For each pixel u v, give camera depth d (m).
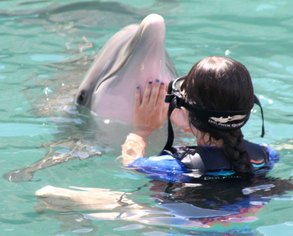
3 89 17.17
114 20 22.39
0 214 11.68
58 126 15.18
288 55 19.28
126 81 14.61
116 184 12.51
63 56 19.45
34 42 20.44
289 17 22.34
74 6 23.67
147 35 13.90
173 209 11.52
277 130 14.84
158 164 12.20
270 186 11.96
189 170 11.91
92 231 11.04
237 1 23.73
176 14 22.77
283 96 16.61
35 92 16.98
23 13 22.98
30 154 14.00
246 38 20.61
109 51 15.43
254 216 11.27
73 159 13.70
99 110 15.12
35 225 11.30
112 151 13.97
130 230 11.02
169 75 14.42
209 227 11.04
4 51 19.72
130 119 14.66
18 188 12.57
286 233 10.88
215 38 20.61
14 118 15.60
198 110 11.58
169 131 12.23
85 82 15.78
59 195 12.09
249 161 11.89
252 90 11.66
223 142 11.77
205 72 11.45
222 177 11.81
